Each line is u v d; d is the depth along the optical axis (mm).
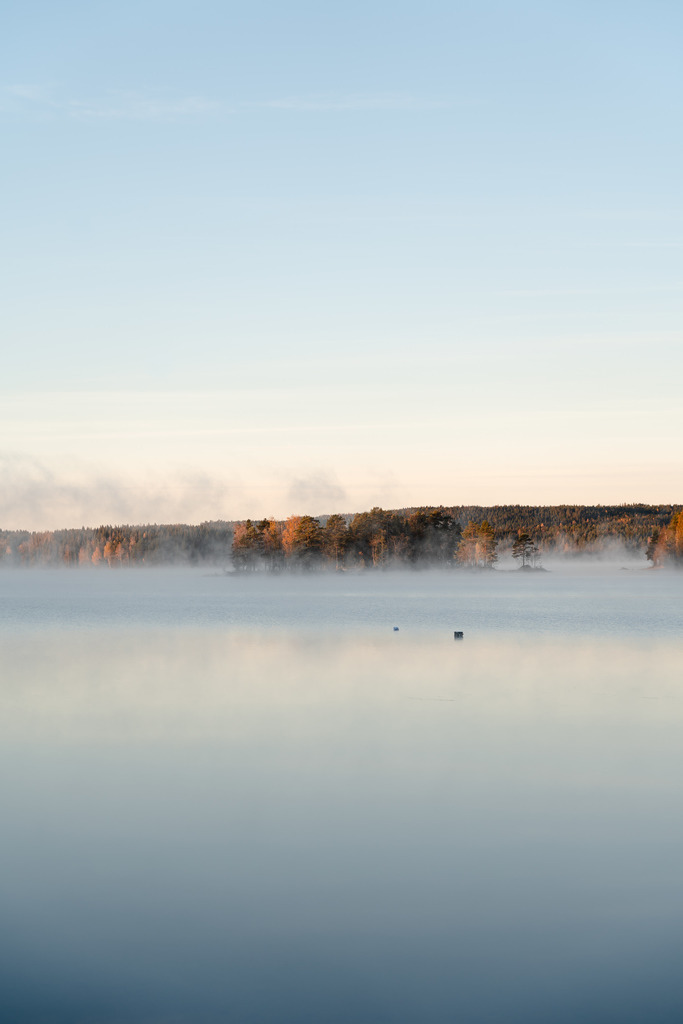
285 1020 12438
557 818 20234
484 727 30031
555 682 40625
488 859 17812
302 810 20828
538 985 13344
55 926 15078
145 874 17156
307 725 30406
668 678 41938
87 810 20906
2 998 12984
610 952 14242
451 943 14461
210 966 13875
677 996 13016
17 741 28125
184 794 22141
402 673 43656
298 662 48219
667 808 20953
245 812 20734
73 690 38281
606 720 31297
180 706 34250
